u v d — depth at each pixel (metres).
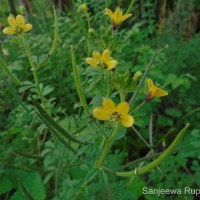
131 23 0.35
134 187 0.21
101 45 0.14
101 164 0.14
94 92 0.18
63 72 0.27
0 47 0.25
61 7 0.32
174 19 0.34
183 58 0.30
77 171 0.21
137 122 0.13
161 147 0.27
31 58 0.16
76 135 0.17
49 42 0.26
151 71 0.26
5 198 0.23
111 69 0.13
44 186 0.23
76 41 0.27
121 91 0.12
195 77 0.28
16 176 0.23
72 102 0.25
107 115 0.11
